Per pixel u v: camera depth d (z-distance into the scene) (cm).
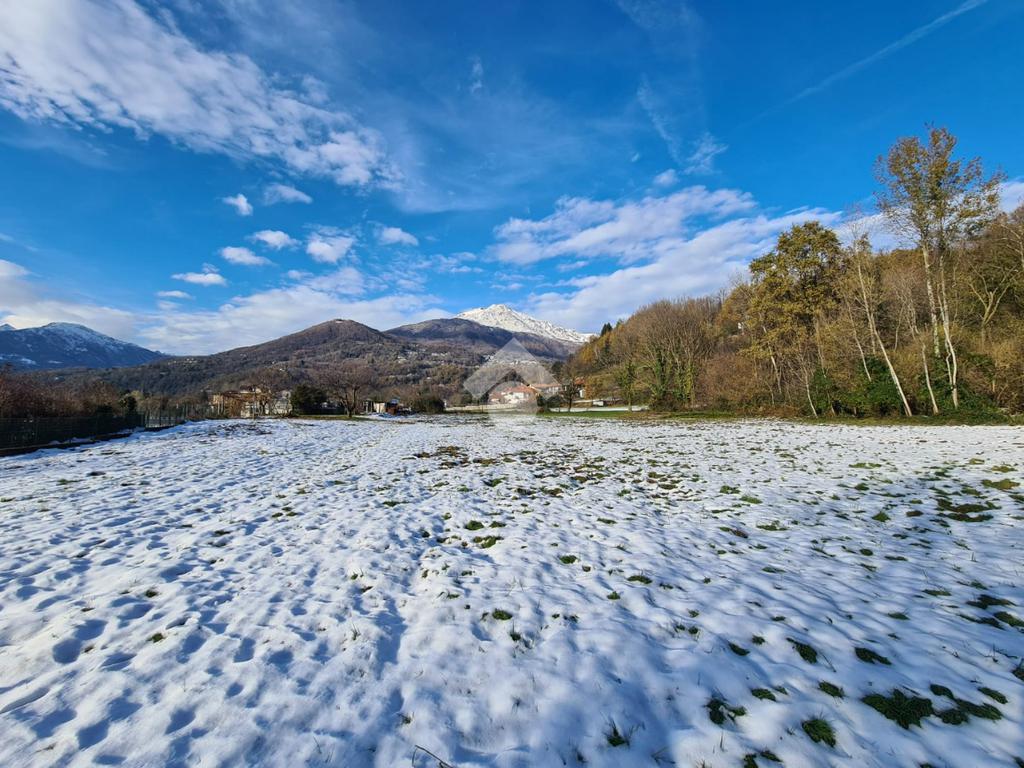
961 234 1867
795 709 229
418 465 1117
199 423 2809
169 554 473
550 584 400
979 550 452
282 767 197
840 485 771
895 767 194
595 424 2523
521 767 199
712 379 3238
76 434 1642
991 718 219
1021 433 1288
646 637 304
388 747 211
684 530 562
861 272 2189
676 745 211
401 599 374
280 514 639
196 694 246
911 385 2012
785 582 393
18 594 369
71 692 246
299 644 300
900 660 270
